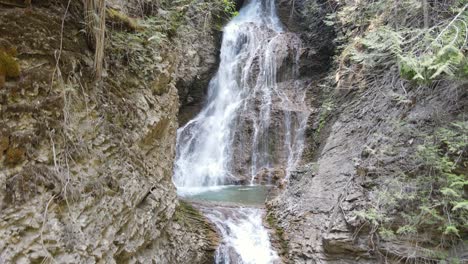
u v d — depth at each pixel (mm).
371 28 6406
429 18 4969
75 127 2922
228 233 6047
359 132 6379
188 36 8477
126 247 3338
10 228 2135
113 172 3373
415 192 4492
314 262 5043
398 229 4492
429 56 4102
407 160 4840
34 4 2828
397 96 5668
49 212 2432
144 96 4516
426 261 4289
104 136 3393
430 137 4680
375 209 4711
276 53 11961
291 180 7555
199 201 7496
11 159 2279
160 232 4434
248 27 12781
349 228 4879
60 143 2701
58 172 2574
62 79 2826
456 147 4309
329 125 8281
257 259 5496
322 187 6227
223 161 10891
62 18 3033
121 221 3312
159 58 4938
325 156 7012
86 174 2922
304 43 12008
